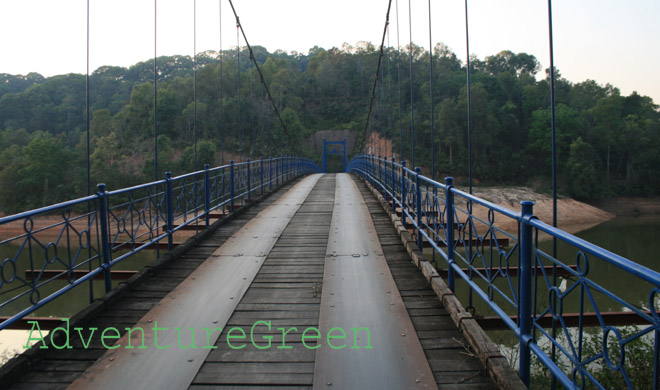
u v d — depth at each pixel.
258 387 2.18
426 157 42.91
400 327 2.85
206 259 4.62
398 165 6.71
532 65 62.97
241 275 4.04
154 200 4.50
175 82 53.06
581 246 1.56
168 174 4.79
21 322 3.72
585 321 4.06
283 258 4.63
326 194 11.24
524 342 2.11
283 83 66.25
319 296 3.46
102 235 3.42
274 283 3.80
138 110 44.12
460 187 35.22
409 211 5.86
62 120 38.91
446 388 2.14
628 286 9.91
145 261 15.25
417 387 2.15
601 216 31.14
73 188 24.48
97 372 2.33
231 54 73.25
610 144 39.50
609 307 8.62
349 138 64.69
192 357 2.48
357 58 75.38
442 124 44.09
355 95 73.56
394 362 2.39
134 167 36.22
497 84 49.47
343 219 7.07
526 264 2.10
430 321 2.94
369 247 5.07
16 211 24.08
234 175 7.77
